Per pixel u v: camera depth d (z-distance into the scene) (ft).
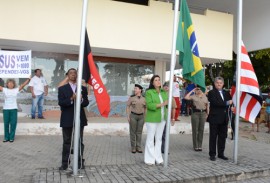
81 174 19.11
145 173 19.88
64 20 32.40
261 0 41.14
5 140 29.25
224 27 39.96
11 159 23.07
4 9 30.55
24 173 19.56
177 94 40.57
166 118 22.36
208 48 38.99
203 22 38.73
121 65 42.98
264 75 76.48
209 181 19.65
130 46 35.19
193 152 27.89
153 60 44.60
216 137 24.45
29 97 38.42
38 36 31.60
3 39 30.91
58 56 39.73
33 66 38.81
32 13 31.35
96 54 40.14
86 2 19.16
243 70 24.11
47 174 18.90
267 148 31.27
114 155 25.55
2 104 37.14
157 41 36.32
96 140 32.30
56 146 28.02
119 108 42.83
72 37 32.73
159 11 36.37
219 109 24.13
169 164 22.67
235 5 44.34
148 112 22.34
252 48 46.75
